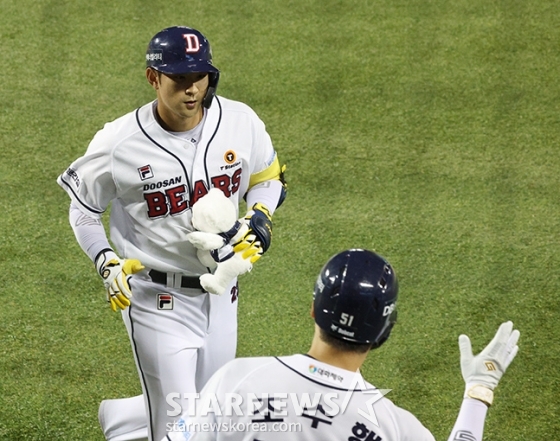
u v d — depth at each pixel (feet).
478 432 30.68
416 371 56.85
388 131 83.71
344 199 74.33
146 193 42.65
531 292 64.18
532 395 55.16
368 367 57.11
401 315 61.77
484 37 99.71
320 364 29.96
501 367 32.09
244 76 92.38
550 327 60.80
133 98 88.17
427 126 84.53
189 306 44.73
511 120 85.46
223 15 104.06
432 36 100.12
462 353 32.78
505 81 91.71
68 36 98.58
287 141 81.97
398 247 68.74
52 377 55.57
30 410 52.85
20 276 64.75
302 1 107.14
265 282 65.00
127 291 41.93
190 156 42.83
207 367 46.62
